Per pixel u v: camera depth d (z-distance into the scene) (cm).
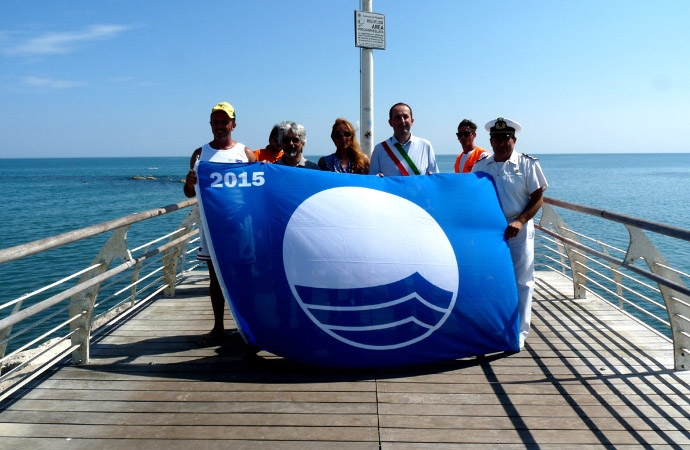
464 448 299
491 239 420
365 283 389
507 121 441
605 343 459
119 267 423
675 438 309
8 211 3272
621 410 342
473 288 404
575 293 602
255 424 325
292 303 389
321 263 389
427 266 397
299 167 434
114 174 10994
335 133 483
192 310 571
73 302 410
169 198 4397
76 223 2666
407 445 302
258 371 403
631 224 381
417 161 502
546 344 456
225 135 461
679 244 1830
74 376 396
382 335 390
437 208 420
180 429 320
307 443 304
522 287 454
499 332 413
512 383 381
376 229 400
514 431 317
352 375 395
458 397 360
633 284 1193
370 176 429
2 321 300
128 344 464
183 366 414
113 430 320
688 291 325
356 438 309
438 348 400
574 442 305
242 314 392
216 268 392
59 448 301
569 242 507
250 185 405
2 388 395
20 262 1555
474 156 609
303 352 391
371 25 688
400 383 381
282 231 395
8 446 303
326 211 401
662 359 424
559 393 366
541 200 443
